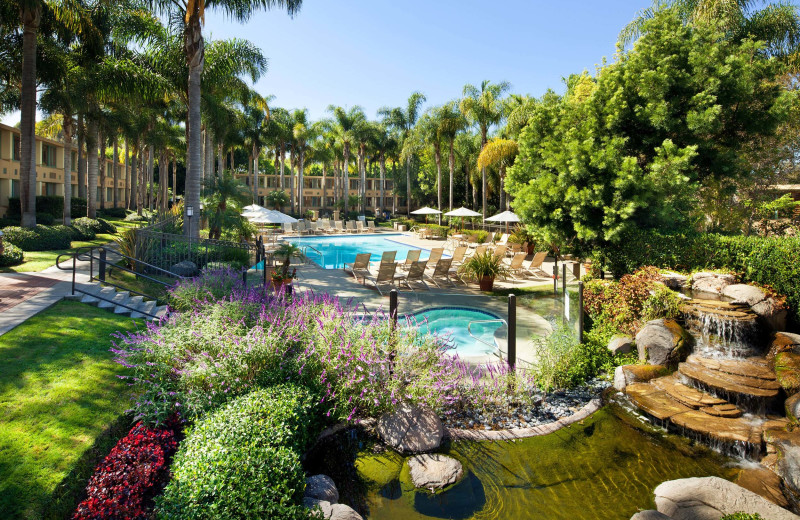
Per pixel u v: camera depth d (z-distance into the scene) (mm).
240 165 67125
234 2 16234
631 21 17484
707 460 5184
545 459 5152
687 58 10812
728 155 10766
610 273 12055
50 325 7059
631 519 4012
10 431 4363
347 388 5484
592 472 4922
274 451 3895
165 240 12867
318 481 4398
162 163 40375
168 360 5434
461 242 24281
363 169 49281
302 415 4707
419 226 36562
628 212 9773
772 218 13039
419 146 38688
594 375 7570
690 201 10828
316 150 49844
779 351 6840
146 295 9641
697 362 7059
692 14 16562
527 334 9203
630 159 9891
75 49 20219
